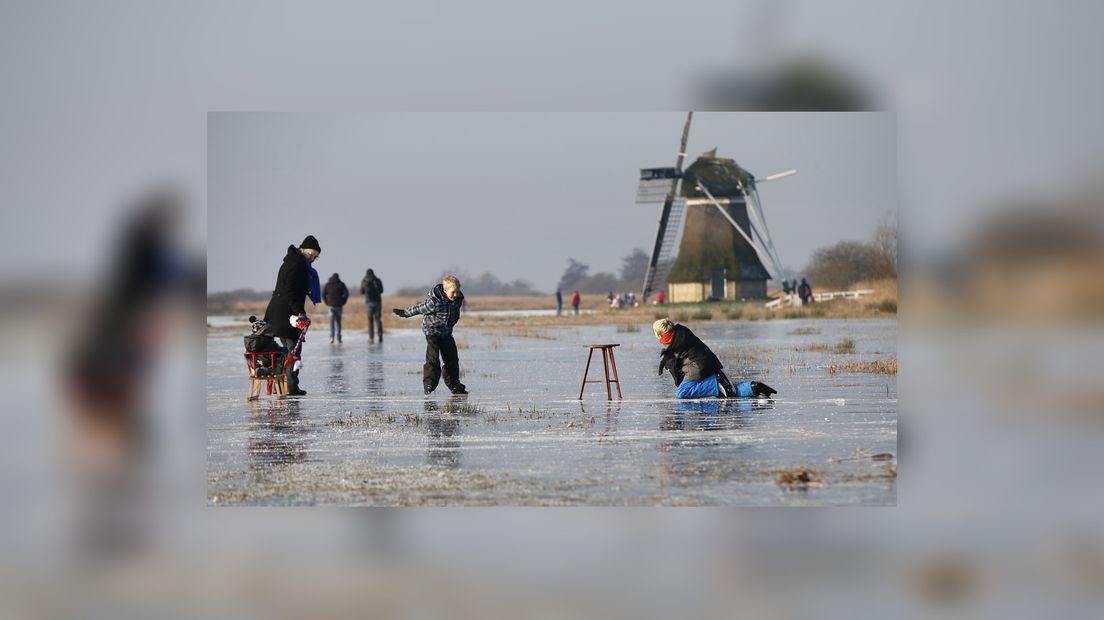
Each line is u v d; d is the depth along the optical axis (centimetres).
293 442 4300
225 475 3681
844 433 4375
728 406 5266
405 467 3741
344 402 5634
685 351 5659
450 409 5278
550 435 4384
